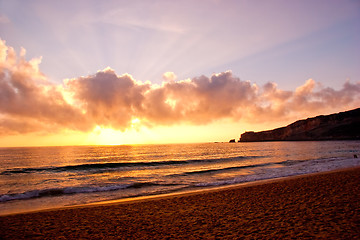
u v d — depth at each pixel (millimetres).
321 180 15117
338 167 24797
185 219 8266
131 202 11859
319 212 7902
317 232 6047
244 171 25000
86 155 68438
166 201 11555
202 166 32906
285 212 8266
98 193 15148
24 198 13891
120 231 7262
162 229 7246
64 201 13062
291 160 36969
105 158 54906
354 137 163500
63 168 33000
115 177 23641
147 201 11805
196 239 6188
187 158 50375
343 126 190250
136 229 7383
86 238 6723
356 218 6988
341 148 71375
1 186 19250
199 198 11844
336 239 5504
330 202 9188
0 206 12023
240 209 9211
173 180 20266
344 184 13109
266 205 9570
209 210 9359
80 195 14586
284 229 6477
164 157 55281
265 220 7473
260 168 27312
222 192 13164
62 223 8344
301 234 5988
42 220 8781
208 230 6875
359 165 25734
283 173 22094
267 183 15633
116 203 11812
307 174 20344
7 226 8070
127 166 34906
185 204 10672
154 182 19266
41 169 32438
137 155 65312
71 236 6926
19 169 32625
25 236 7008
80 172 29078
